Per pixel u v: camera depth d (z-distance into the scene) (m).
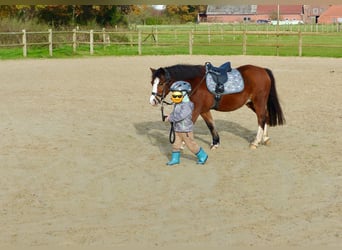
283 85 17.81
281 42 40.62
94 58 28.44
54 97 15.09
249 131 10.88
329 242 5.50
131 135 10.42
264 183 7.45
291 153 9.06
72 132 10.62
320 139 10.07
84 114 12.54
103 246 5.40
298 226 5.92
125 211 6.39
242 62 25.41
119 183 7.46
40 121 11.64
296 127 11.16
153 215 6.25
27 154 8.96
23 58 27.77
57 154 8.98
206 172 7.98
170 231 5.79
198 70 8.55
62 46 33.06
